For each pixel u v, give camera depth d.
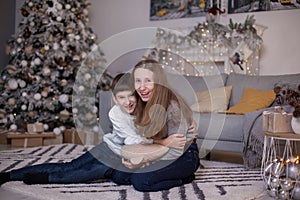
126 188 2.04
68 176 2.12
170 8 5.22
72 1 4.96
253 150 2.71
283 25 4.45
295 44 4.39
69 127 4.55
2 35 5.73
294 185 1.87
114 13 5.75
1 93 4.67
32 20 4.74
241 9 4.68
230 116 3.00
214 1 4.86
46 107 4.42
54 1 4.79
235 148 2.97
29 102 4.41
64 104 4.48
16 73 4.57
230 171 2.66
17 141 4.16
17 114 4.52
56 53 4.57
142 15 5.50
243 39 4.38
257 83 3.79
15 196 1.86
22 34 4.75
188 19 5.07
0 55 5.67
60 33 4.75
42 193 1.88
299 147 2.47
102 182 2.19
